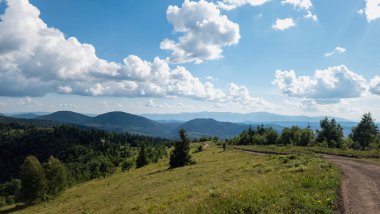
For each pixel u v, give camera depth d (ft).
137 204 95.91
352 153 194.08
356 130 331.77
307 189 62.54
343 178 83.51
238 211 52.70
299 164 112.68
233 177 110.63
